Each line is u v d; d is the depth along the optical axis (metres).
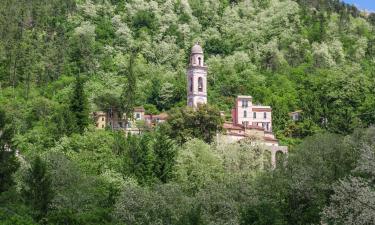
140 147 111.25
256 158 116.75
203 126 141.12
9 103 182.50
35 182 67.62
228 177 100.38
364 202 52.50
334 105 192.50
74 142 115.12
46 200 66.88
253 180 89.06
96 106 177.25
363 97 194.38
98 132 122.06
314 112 186.88
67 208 68.50
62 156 87.12
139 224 70.38
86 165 101.94
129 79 174.12
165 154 105.69
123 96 172.25
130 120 169.75
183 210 71.88
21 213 57.69
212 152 112.44
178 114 142.12
